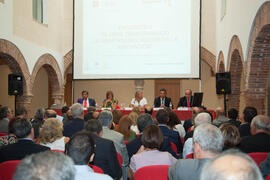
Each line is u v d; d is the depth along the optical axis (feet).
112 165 9.09
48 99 43.73
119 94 44.88
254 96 21.20
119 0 32.27
